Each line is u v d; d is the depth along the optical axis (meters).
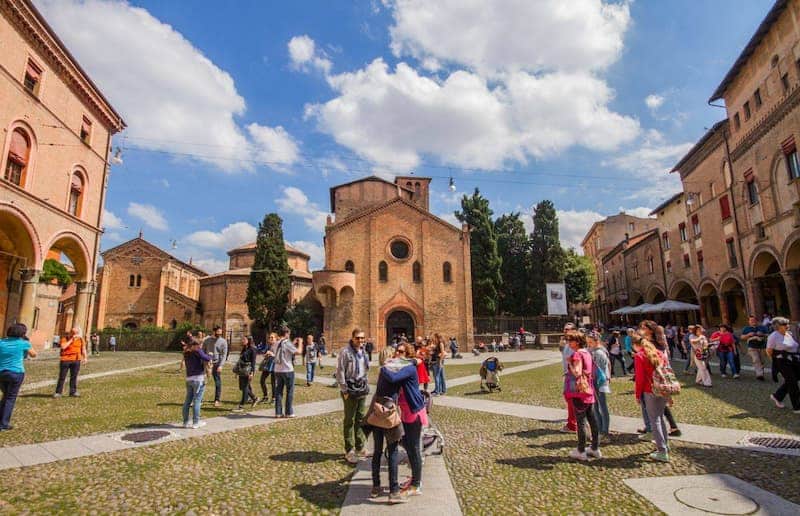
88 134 25.62
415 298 39.47
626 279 50.31
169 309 51.66
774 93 23.05
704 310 33.38
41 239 21.25
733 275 28.50
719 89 27.92
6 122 18.97
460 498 5.42
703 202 32.16
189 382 9.14
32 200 20.52
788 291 22.80
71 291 52.53
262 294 43.69
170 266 53.97
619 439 7.92
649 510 4.94
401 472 6.47
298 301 47.78
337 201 47.94
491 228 47.94
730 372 16.70
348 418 7.02
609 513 4.90
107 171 27.72
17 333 8.98
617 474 6.14
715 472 6.06
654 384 6.70
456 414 10.72
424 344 15.15
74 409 10.70
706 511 4.85
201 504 5.20
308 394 14.12
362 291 38.84
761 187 24.64
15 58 19.34
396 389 5.75
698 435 7.96
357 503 5.29
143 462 6.71
